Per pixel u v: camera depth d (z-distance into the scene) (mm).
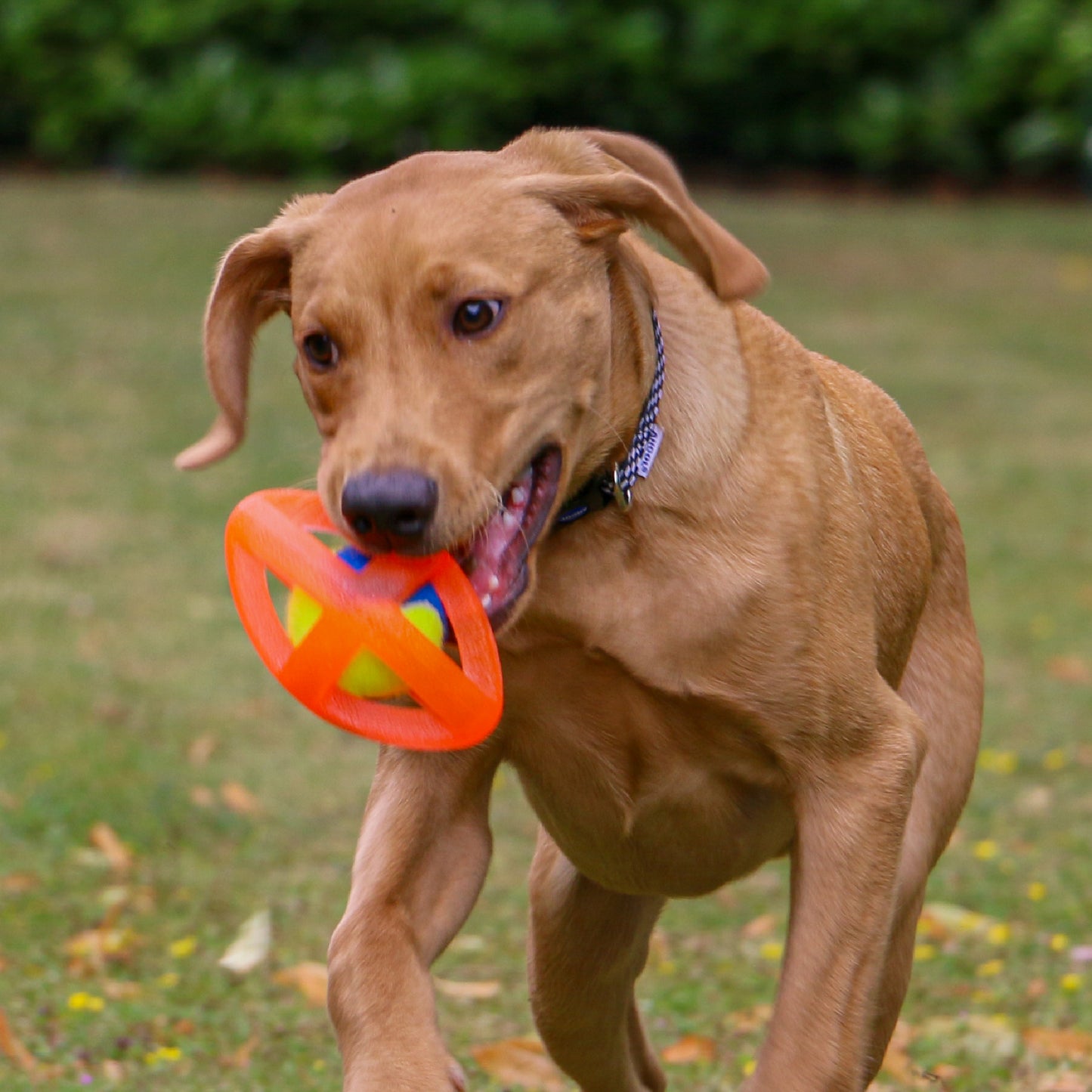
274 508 3641
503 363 3385
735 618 3576
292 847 6621
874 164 21703
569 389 3484
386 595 3375
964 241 19703
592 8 20734
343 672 3428
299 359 3576
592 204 3549
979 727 4512
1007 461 12836
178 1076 4652
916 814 4277
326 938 5805
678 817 3850
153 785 7031
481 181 3500
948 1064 4930
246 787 7195
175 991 5297
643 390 3598
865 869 3656
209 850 6555
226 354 3816
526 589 3449
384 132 20359
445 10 20766
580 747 3756
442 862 3744
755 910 6336
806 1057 3541
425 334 3367
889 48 21438
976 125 21688
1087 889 6316
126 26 21109
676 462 3598
